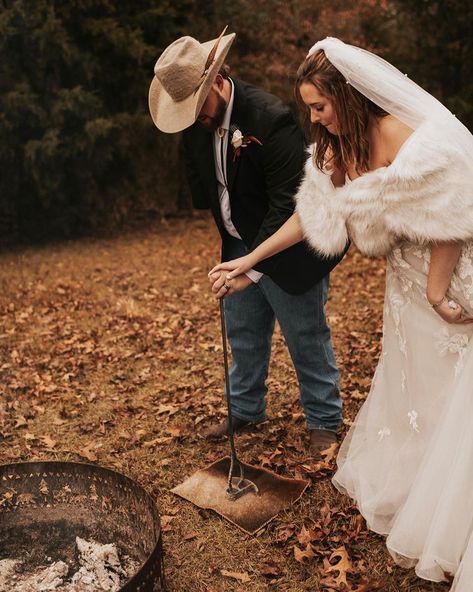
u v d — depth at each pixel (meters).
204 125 2.81
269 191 2.81
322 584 2.44
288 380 4.13
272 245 2.65
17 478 2.59
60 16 8.23
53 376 4.44
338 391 3.30
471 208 2.06
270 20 9.70
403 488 2.43
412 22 9.32
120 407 3.92
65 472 2.57
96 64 8.30
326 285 3.10
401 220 2.13
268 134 2.73
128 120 8.51
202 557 2.62
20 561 2.57
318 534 2.65
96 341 5.11
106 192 9.12
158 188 9.48
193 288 6.39
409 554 2.29
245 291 3.16
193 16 9.41
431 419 2.35
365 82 2.07
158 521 2.24
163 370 4.49
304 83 2.17
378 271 6.79
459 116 8.90
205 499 2.91
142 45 8.48
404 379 2.43
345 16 9.62
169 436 3.56
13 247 8.47
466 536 2.15
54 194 8.62
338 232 2.37
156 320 5.49
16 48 8.10
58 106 7.96
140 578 1.99
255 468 3.04
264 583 2.47
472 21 8.95
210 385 4.17
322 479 3.03
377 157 2.20
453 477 2.16
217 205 3.02
